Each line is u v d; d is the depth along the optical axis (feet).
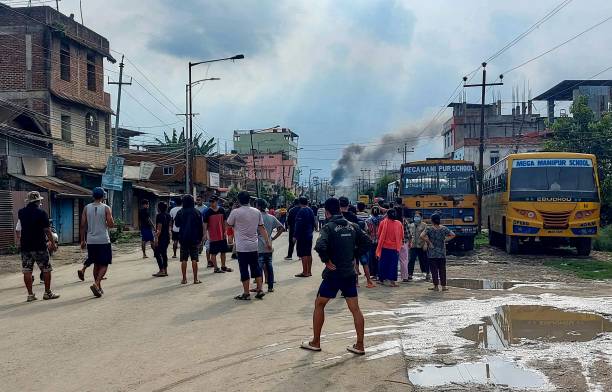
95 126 113.50
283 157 354.13
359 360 21.80
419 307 33.50
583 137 112.57
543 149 117.91
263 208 41.88
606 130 112.06
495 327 28.02
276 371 20.33
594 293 39.40
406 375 19.99
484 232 122.31
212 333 26.09
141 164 124.77
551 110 223.10
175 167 173.27
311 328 27.27
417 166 75.05
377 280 45.34
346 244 22.84
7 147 84.84
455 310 32.60
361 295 38.09
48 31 97.35
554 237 67.31
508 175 67.82
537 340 25.35
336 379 19.48
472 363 21.59
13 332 26.13
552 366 21.15
